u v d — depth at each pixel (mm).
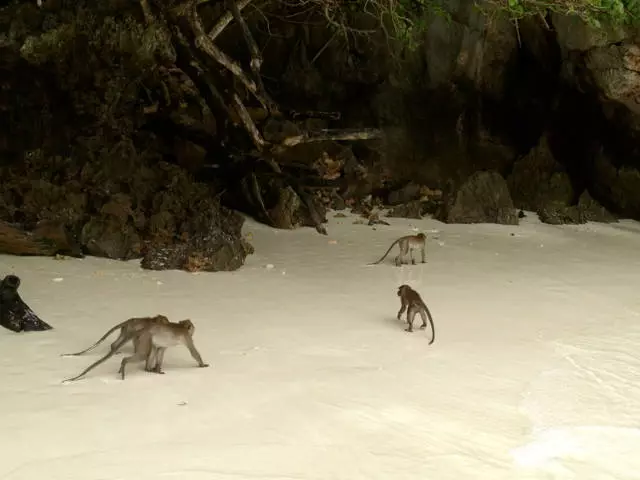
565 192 15773
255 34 16234
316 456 5238
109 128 12055
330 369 6852
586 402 6383
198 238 10617
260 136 12977
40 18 11250
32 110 11930
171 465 5020
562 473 5207
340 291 9516
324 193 15242
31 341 7273
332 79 16844
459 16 16094
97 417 5684
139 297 8891
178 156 14180
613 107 15023
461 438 5629
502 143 16703
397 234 13289
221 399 6090
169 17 12008
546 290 9898
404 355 7305
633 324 8586
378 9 15750
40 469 4914
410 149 16625
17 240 10406
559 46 15570
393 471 5098
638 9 13008
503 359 7316
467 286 9969
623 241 13445
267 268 10586
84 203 11117
